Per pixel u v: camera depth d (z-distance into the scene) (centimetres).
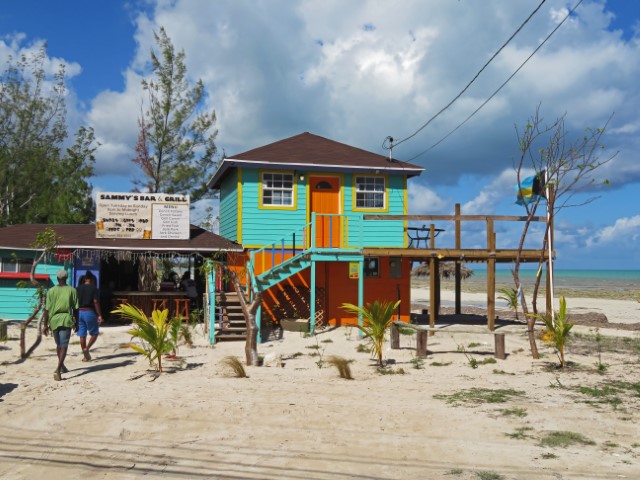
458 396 903
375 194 1988
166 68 3064
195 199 3108
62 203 3053
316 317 1888
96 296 1202
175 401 837
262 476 565
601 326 2133
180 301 1989
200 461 607
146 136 3045
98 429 714
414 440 676
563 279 12300
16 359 1216
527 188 1427
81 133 3444
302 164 1888
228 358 1183
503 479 553
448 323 2020
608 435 697
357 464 596
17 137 3378
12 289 1914
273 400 853
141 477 565
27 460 614
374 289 1945
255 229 1902
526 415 786
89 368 1121
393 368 1163
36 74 3459
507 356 1296
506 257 1716
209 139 3142
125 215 1922
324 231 1936
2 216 3148
